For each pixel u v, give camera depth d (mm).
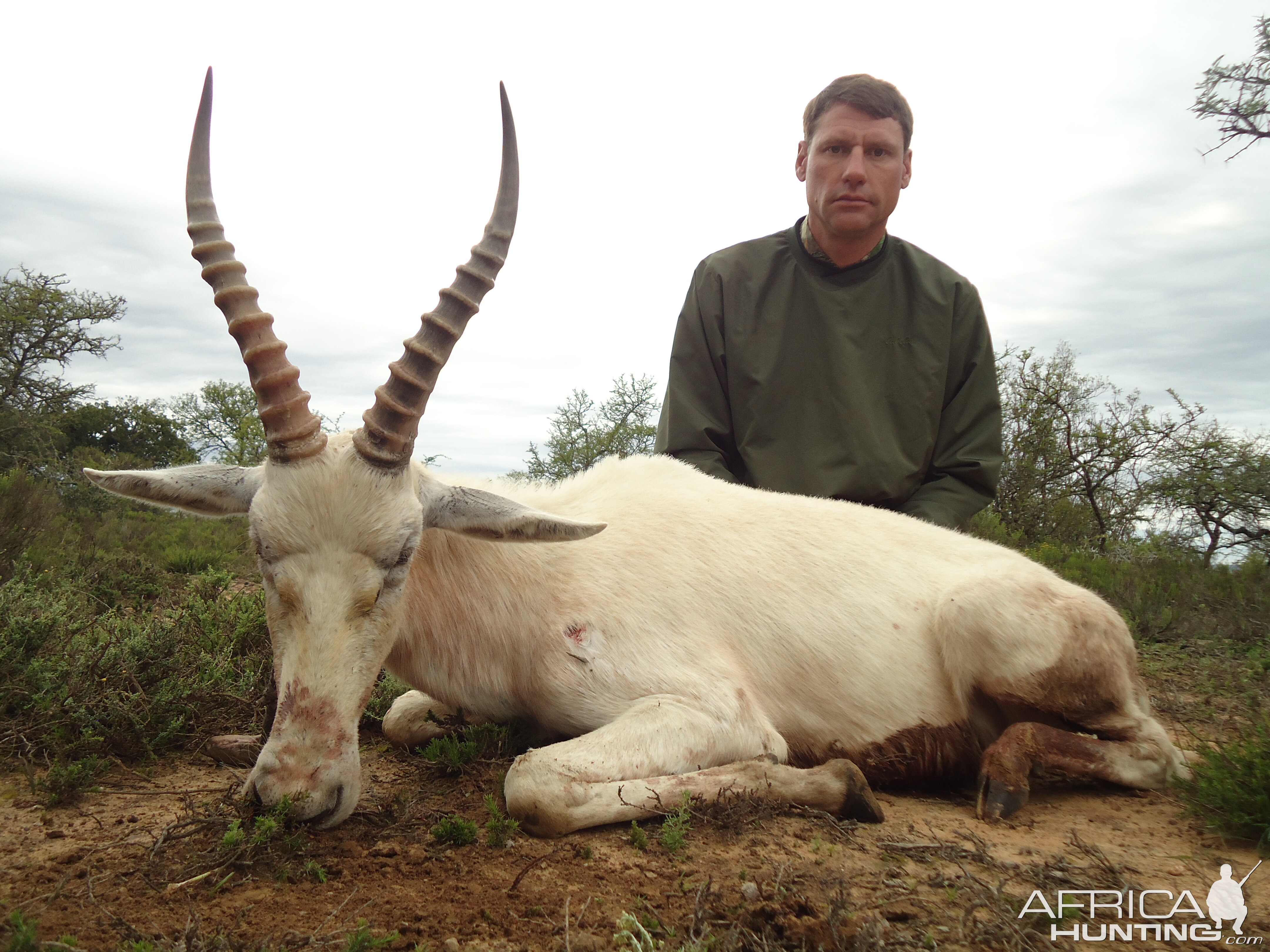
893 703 1045
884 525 1160
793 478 1415
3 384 4609
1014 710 1045
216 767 1013
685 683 971
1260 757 909
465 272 874
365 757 1078
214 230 847
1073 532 3361
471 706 1031
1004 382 3889
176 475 914
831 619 1049
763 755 973
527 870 728
